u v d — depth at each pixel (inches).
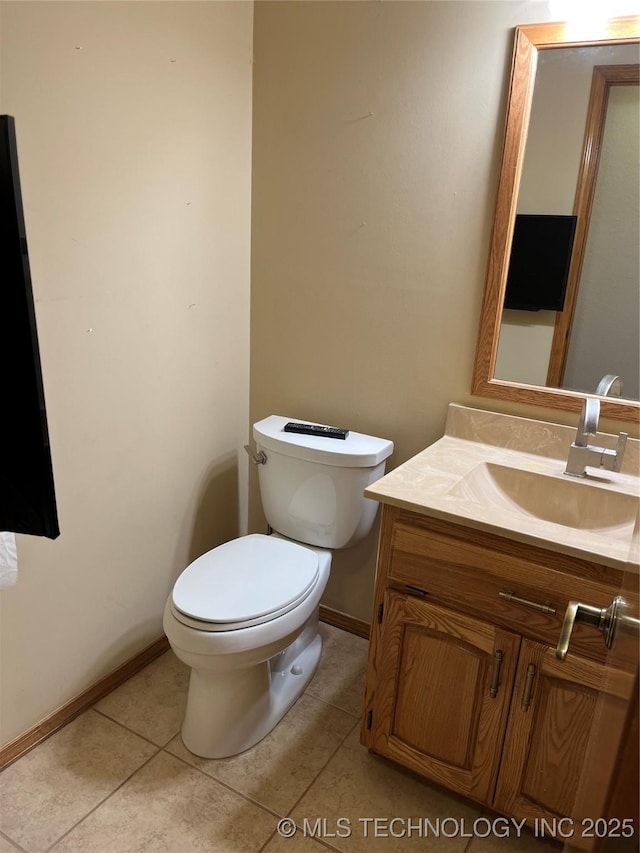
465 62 62.0
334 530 74.5
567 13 56.4
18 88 50.3
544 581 50.4
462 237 66.6
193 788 62.1
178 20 63.3
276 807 60.6
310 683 77.3
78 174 56.7
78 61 54.4
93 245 59.6
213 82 69.4
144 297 66.6
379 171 69.5
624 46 55.2
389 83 66.4
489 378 68.4
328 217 74.2
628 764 24.1
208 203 72.5
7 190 38.1
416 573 56.8
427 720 59.5
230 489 87.7
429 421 74.2
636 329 60.7
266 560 68.6
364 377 77.2
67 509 63.4
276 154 75.7
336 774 64.7
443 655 57.0
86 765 63.9
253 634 59.3
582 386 64.5
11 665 61.5
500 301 65.8
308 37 69.8
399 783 64.1
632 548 32.0
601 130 57.7
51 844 55.7
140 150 62.3
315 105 71.4
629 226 58.7
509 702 54.4
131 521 71.8
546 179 60.9
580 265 61.6
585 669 50.0
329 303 77.2
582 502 60.2
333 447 71.2
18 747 64.1
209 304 76.2
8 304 40.7
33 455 44.6
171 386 73.1
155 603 78.3
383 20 65.0
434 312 70.4
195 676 65.3
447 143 64.9
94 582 68.6
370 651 61.5
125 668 75.3
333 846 57.3
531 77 58.9
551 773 53.9
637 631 26.0
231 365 82.7
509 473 63.6
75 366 60.6
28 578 61.0
